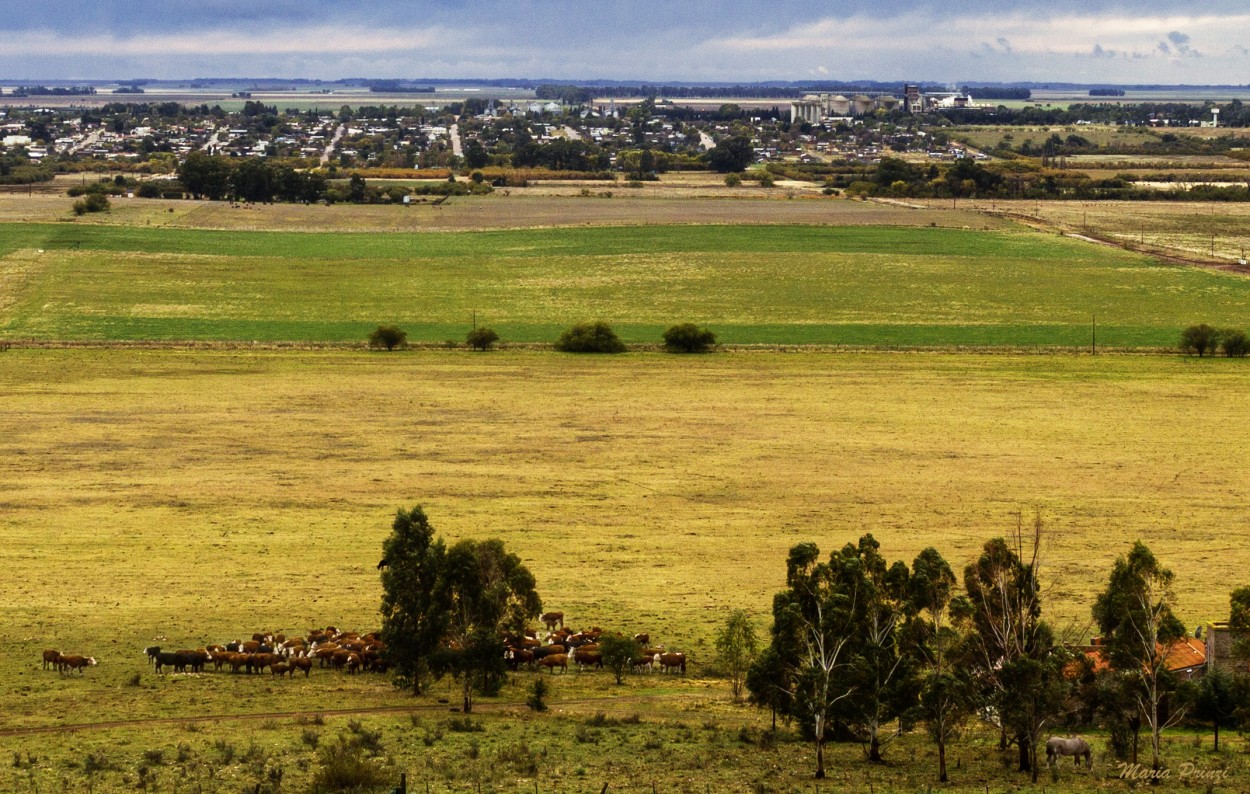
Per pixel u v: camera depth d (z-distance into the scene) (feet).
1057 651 153.99
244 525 262.06
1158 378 398.21
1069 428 340.59
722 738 157.69
